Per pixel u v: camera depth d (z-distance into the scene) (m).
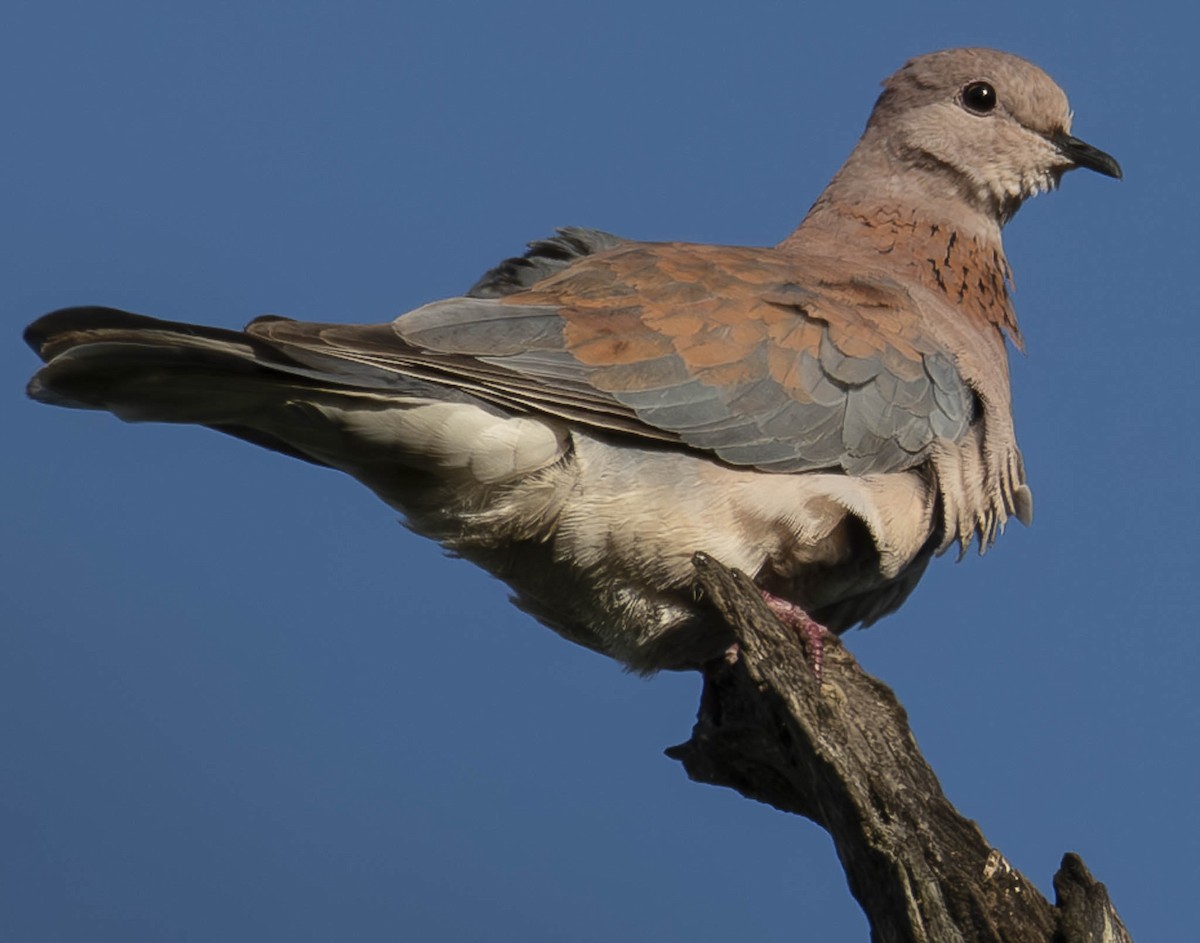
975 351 13.39
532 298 11.95
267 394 10.78
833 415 12.28
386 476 11.52
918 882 9.59
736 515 11.92
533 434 11.40
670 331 11.93
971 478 13.02
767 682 10.47
